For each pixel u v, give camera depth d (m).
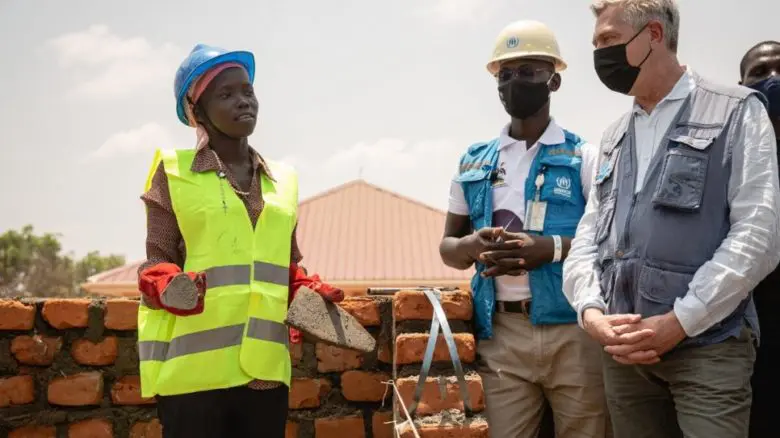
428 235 22.48
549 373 3.97
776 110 4.07
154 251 3.16
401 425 3.57
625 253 3.34
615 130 3.65
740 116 3.20
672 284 3.19
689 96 3.36
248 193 3.29
